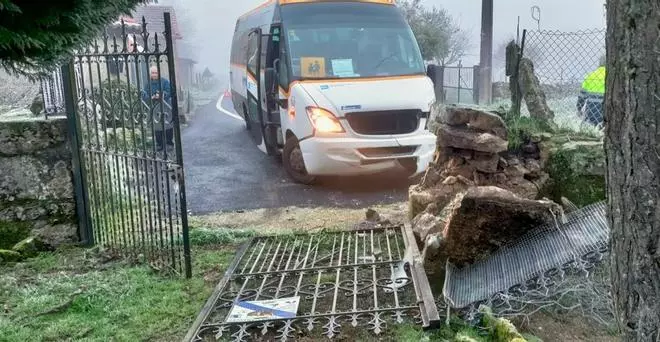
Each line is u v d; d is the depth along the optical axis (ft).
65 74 16.61
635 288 6.11
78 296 13.10
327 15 28.55
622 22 5.78
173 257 14.49
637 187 5.87
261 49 32.14
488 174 16.65
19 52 6.61
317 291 12.77
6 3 5.67
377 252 15.34
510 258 13.15
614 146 6.11
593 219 13.00
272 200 23.99
